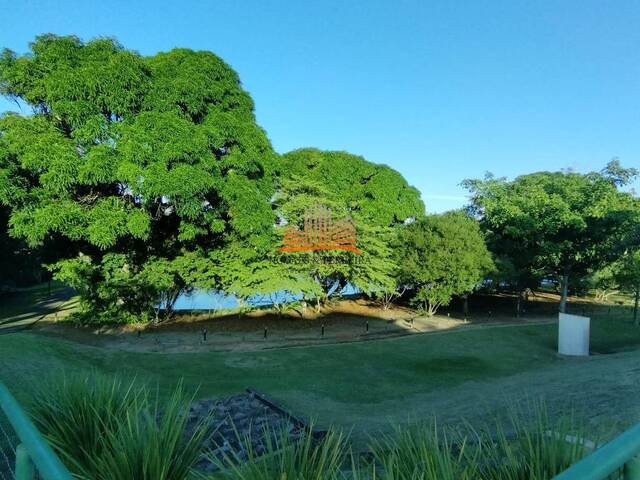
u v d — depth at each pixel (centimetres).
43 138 1556
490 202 3111
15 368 1107
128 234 1973
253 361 1575
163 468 268
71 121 1606
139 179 1579
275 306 2420
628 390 840
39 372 1108
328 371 1521
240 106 2145
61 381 409
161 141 1642
